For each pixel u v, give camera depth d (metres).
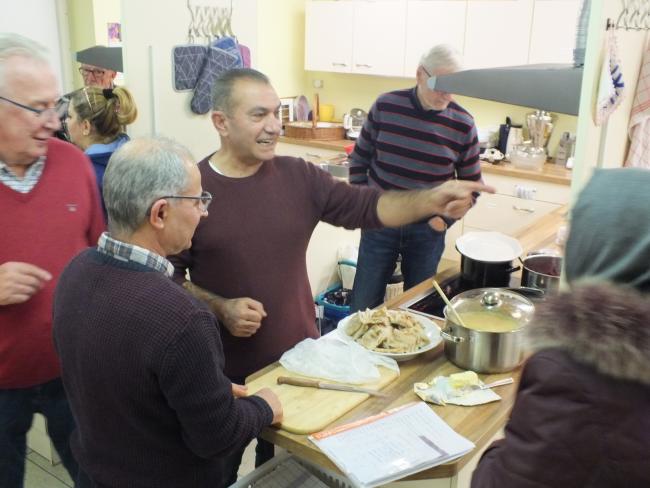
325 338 1.81
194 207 1.29
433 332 1.84
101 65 2.72
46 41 3.72
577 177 1.78
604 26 1.63
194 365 1.18
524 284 2.14
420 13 4.68
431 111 2.80
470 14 4.45
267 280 1.83
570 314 0.83
